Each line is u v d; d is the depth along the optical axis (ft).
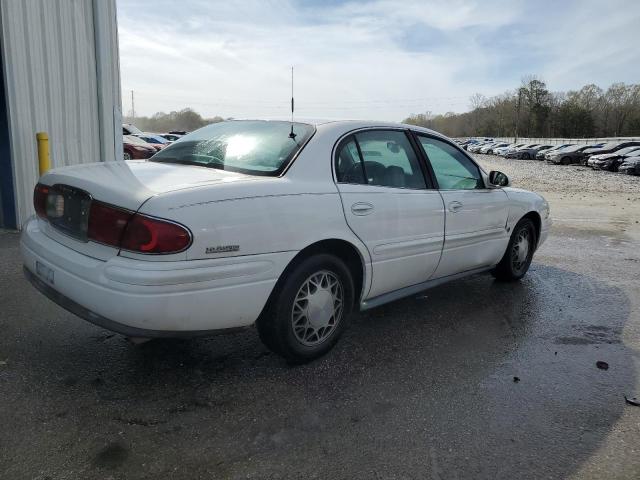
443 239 13.02
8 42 19.66
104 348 10.95
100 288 8.23
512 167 114.62
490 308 14.70
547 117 320.50
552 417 9.09
